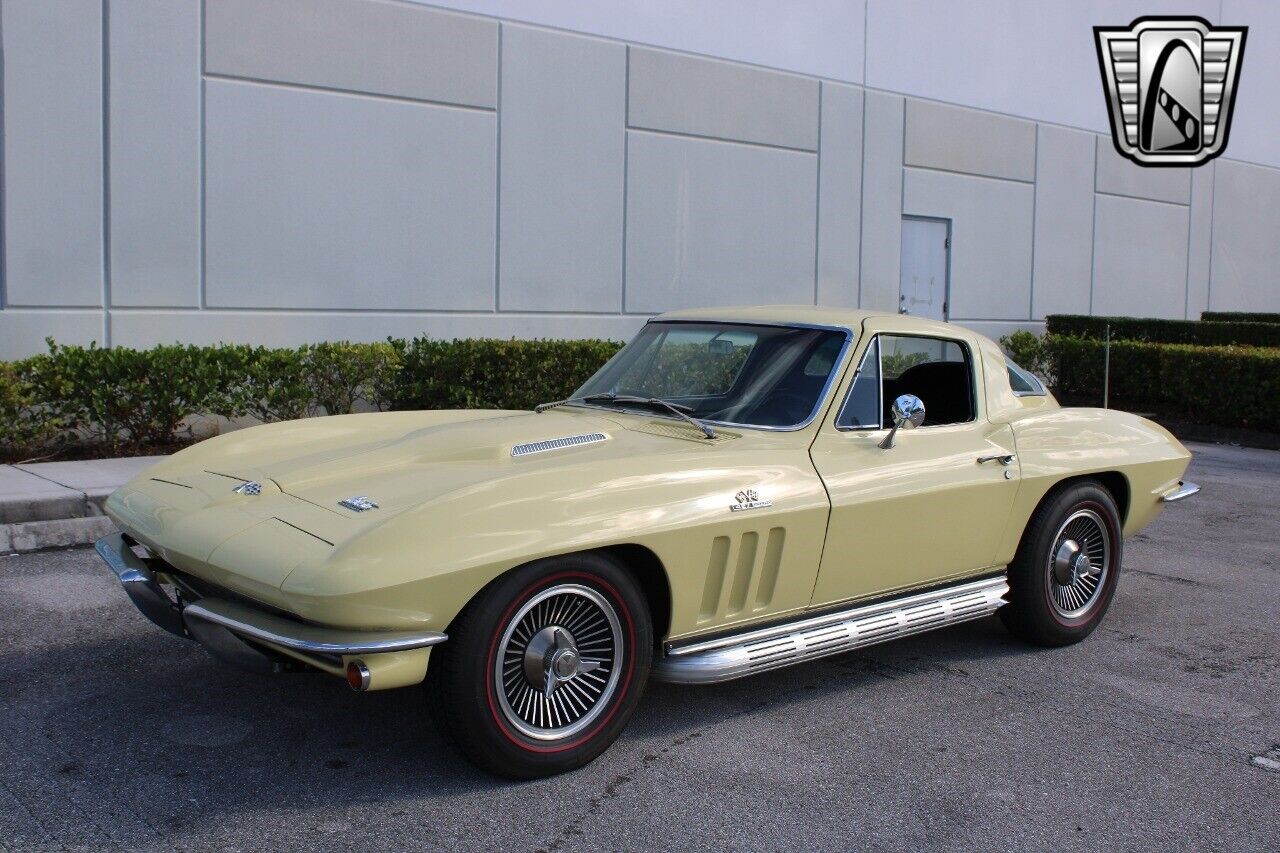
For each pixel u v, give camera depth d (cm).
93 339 990
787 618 436
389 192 1148
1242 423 1357
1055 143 1812
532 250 1258
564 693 377
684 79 1370
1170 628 574
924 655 523
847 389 462
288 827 337
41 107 952
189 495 413
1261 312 2209
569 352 1121
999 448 501
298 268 1095
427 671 353
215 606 368
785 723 432
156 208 1012
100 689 448
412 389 1048
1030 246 1798
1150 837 349
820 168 1519
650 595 404
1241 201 2148
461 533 344
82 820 339
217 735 405
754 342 485
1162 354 1448
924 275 1667
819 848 335
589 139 1293
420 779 372
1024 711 452
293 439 475
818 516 425
